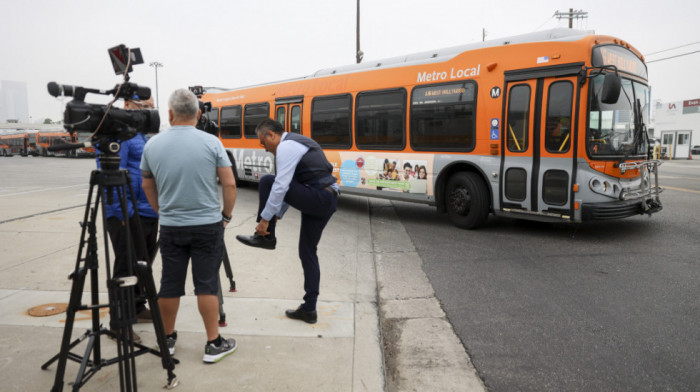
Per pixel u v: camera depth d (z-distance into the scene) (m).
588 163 6.30
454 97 7.61
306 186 3.47
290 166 3.37
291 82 10.94
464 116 7.50
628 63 6.87
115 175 2.34
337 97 9.55
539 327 3.79
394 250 6.33
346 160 9.42
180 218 2.76
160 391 2.57
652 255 5.88
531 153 6.78
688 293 4.53
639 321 3.88
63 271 4.74
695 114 38.78
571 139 6.39
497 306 4.27
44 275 4.61
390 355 3.33
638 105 7.00
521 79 6.82
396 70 8.51
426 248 6.43
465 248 6.41
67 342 2.34
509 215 7.10
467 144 7.48
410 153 8.27
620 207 6.36
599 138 6.36
